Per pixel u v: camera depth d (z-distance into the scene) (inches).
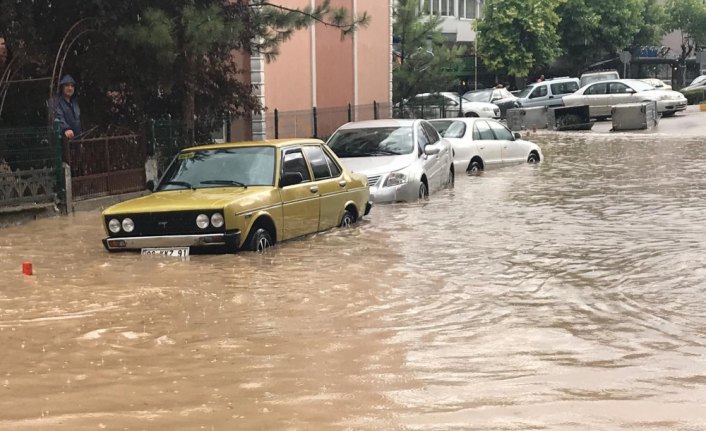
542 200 554.3
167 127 659.4
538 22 2117.4
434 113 1322.6
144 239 367.9
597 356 226.7
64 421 181.3
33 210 511.5
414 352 231.8
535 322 262.1
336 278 326.3
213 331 254.1
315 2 1050.1
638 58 2635.3
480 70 2322.8
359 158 569.6
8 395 198.8
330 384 205.3
